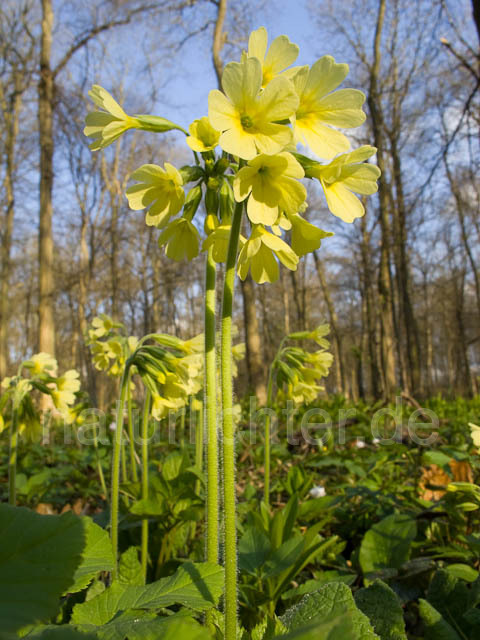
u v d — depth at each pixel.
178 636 0.72
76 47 15.89
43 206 13.89
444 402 10.79
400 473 4.23
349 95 1.21
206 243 1.37
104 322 3.53
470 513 2.38
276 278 1.34
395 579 2.07
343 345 41.44
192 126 1.40
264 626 1.27
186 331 39.53
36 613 0.73
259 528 2.23
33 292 34.53
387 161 17.55
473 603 1.55
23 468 5.12
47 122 14.59
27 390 2.47
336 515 3.11
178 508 2.45
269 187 1.19
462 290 25.83
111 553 1.31
